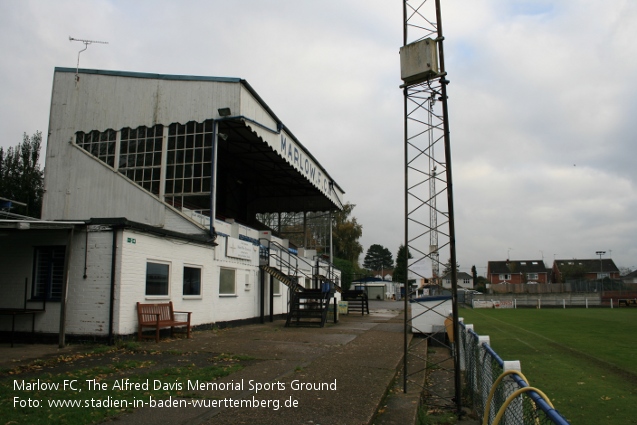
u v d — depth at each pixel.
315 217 35.12
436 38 7.94
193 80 17.62
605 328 22.78
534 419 3.60
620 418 6.94
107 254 11.70
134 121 17.88
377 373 8.22
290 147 22.48
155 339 12.28
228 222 18.73
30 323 11.96
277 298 22.67
